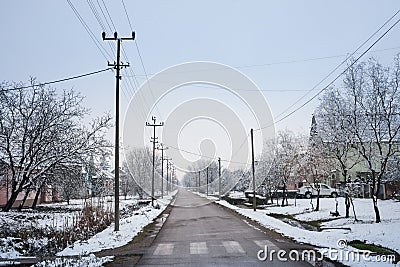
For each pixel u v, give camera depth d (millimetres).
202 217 26453
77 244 14656
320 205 30047
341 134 20672
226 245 13602
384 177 22234
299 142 31672
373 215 21719
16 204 37062
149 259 11305
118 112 19469
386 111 18641
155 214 28812
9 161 27859
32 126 27500
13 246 13469
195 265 10180
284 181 33812
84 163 29172
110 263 10797
